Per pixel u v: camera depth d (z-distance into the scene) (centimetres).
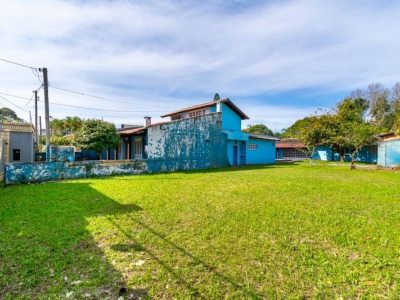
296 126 4925
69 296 302
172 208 684
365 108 4612
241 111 2462
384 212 646
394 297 296
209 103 2308
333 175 1503
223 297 302
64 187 1048
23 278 342
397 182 1188
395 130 2712
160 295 306
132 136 2275
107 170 1484
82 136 1962
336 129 2827
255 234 493
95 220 582
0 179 1323
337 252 417
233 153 2417
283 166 2261
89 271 359
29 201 784
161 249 430
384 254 405
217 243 452
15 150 1880
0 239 471
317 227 531
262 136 2717
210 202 753
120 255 408
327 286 321
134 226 541
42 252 416
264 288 318
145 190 952
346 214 626
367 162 3119
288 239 469
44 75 1519
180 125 1872
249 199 794
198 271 360
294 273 353
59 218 596
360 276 344
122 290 311
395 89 4362
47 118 1533
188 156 1922
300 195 857
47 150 1539
